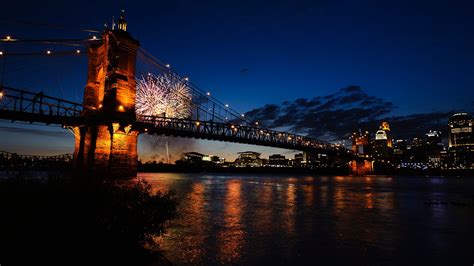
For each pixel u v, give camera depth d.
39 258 6.76
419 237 14.02
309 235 13.90
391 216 20.31
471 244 12.79
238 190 42.03
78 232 7.68
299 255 10.77
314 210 22.39
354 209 23.59
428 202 29.41
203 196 31.84
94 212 8.11
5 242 6.72
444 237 14.06
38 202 7.40
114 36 44.78
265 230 14.75
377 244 12.59
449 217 20.28
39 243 7.06
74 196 7.97
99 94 46.06
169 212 9.80
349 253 11.20
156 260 8.74
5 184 7.52
